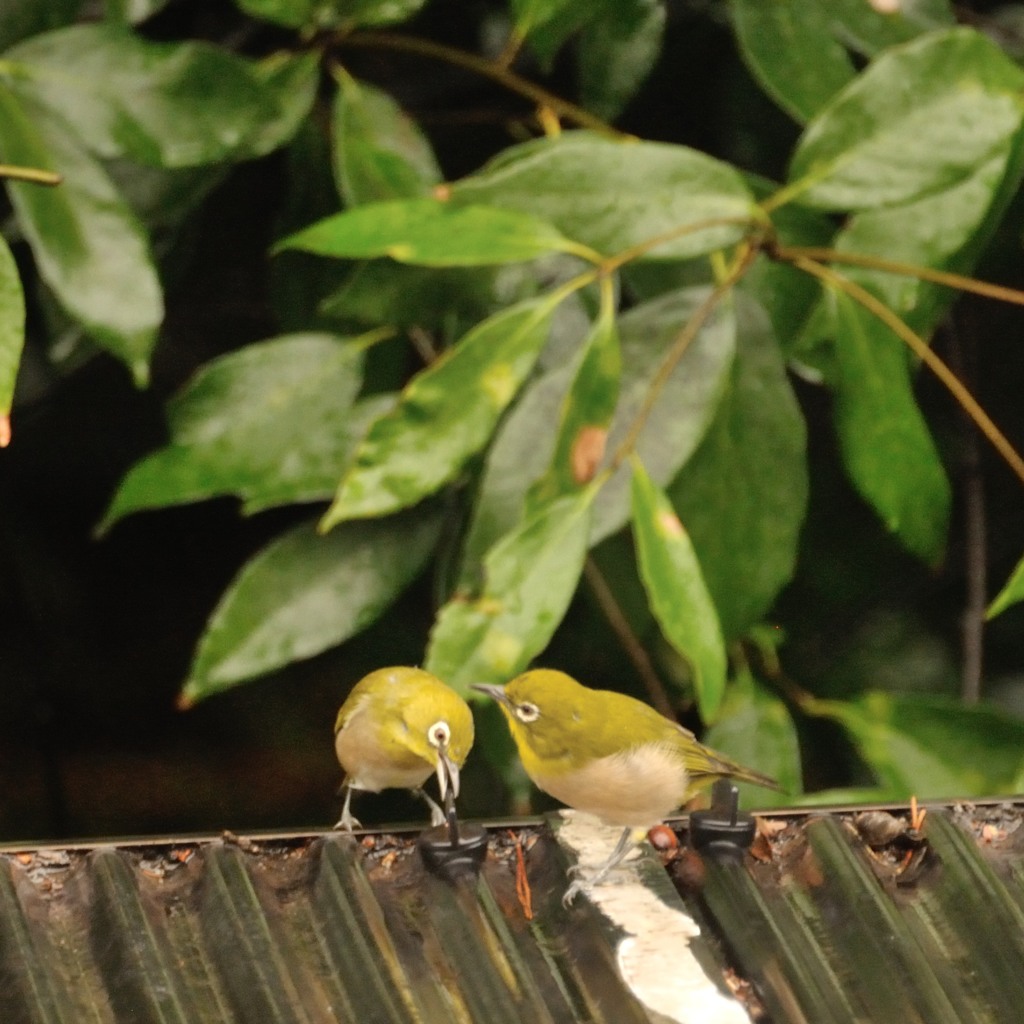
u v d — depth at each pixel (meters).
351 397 5.88
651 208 5.81
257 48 6.08
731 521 5.87
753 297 5.91
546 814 5.62
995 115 5.83
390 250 5.77
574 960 5.56
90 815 6.92
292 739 6.99
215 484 5.87
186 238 6.03
